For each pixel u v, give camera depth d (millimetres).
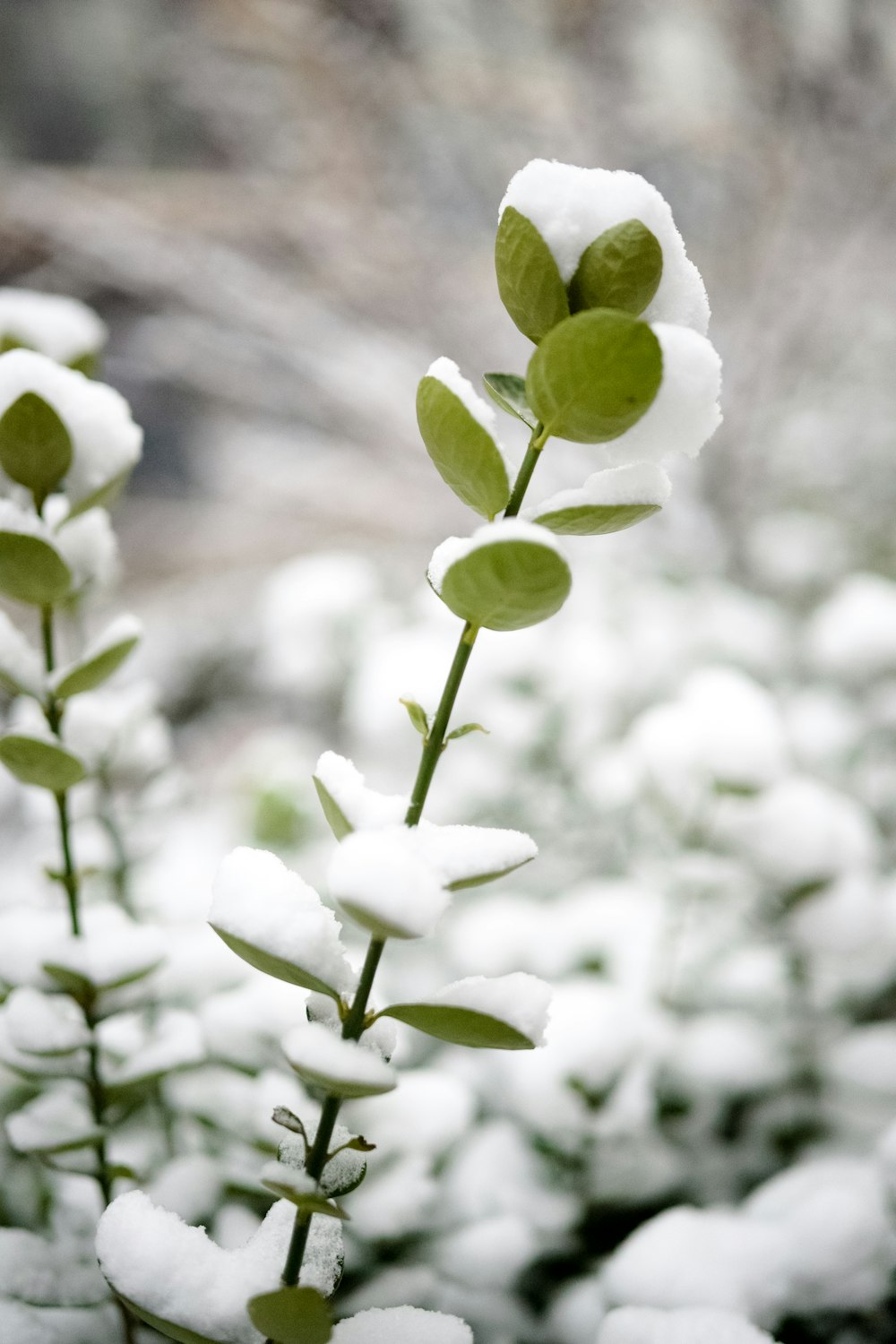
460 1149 791
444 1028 469
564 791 1148
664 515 1706
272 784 1254
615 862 1128
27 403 519
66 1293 591
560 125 1945
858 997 938
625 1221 761
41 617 550
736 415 1751
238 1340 483
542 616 454
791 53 1721
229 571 2379
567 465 1608
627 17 1827
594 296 458
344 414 2201
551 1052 764
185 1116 743
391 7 1880
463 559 443
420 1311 504
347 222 1965
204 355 2277
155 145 2584
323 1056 448
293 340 2090
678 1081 827
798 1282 609
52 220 2023
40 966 576
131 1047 689
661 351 438
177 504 2779
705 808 875
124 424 552
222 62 2094
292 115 2074
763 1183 797
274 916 465
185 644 2158
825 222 1778
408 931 441
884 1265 610
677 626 1342
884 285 1906
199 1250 493
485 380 478
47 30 2492
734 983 924
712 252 1930
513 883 1110
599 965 924
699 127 1840
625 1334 567
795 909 875
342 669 1424
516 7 1879
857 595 1176
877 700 1155
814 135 1748
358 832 453
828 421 1977
